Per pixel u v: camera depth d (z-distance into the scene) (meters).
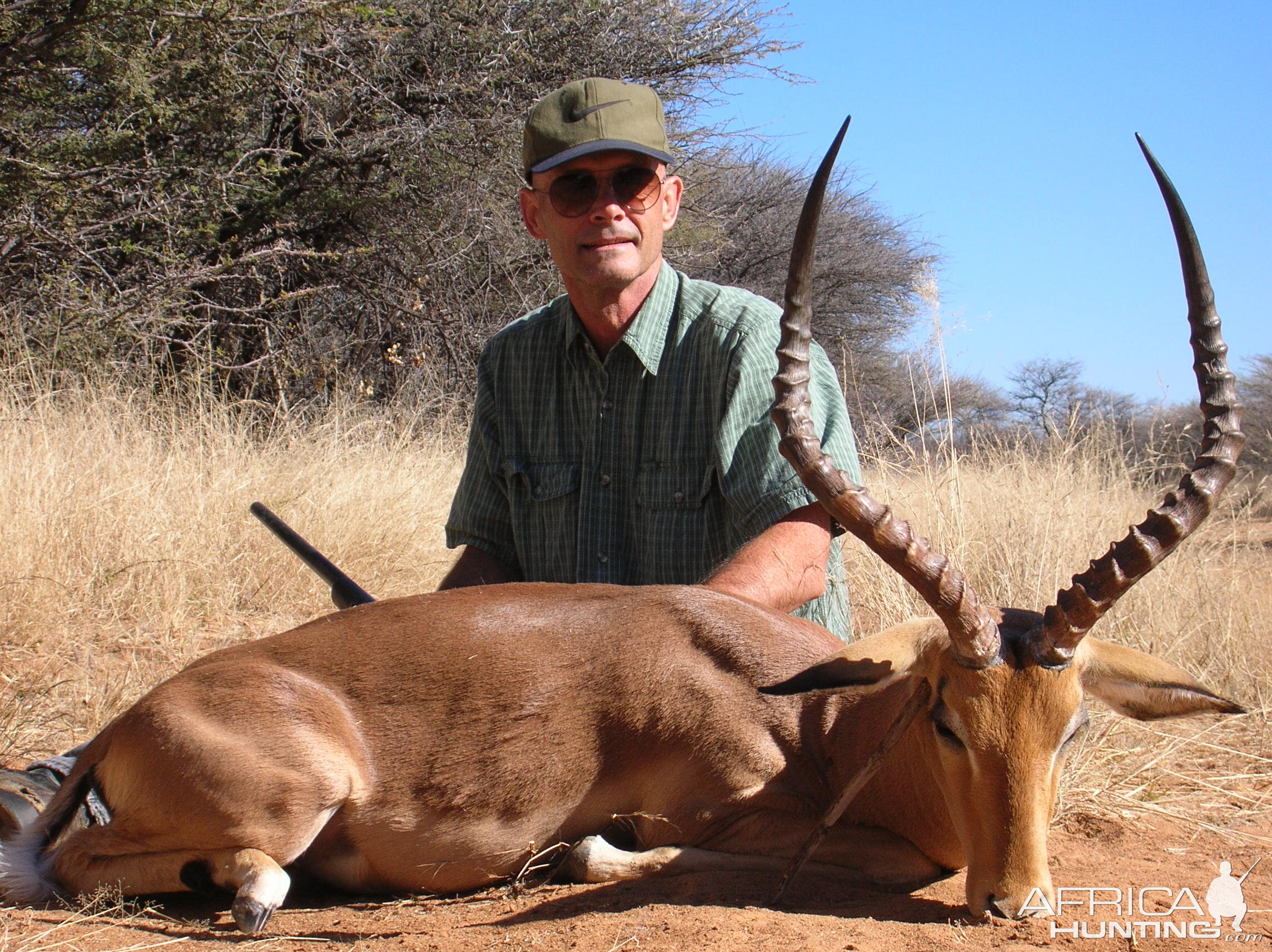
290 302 5.83
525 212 2.24
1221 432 1.61
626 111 2.07
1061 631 1.61
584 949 1.57
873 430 4.91
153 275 4.93
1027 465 3.48
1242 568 3.35
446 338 6.05
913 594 2.83
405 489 3.71
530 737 1.80
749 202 8.80
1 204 4.61
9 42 4.50
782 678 1.83
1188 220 1.61
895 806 1.79
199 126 5.25
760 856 1.80
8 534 2.84
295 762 1.74
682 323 2.12
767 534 1.99
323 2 5.03
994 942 1.56
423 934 1.65
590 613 1.88
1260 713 2.49
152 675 2.56
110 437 3.45
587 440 2.16
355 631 1.86
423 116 6.08
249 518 3.23
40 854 1.81
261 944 1.64
